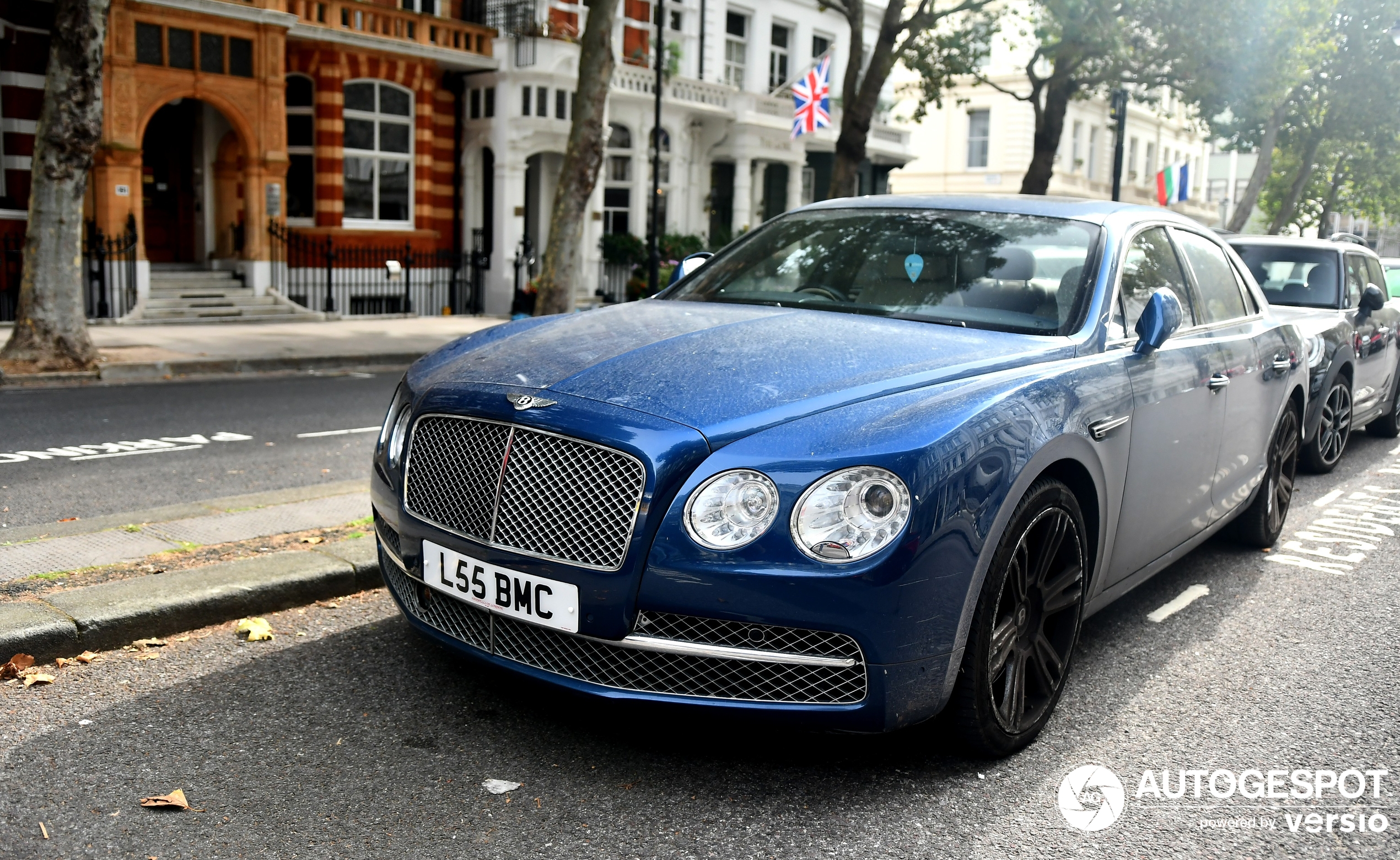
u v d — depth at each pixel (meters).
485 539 3.20
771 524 2.88
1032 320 3.91
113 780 3.03
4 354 12.60
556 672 3.16
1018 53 41.97
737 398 3.12
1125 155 50.59
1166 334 3.93
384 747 3.29
